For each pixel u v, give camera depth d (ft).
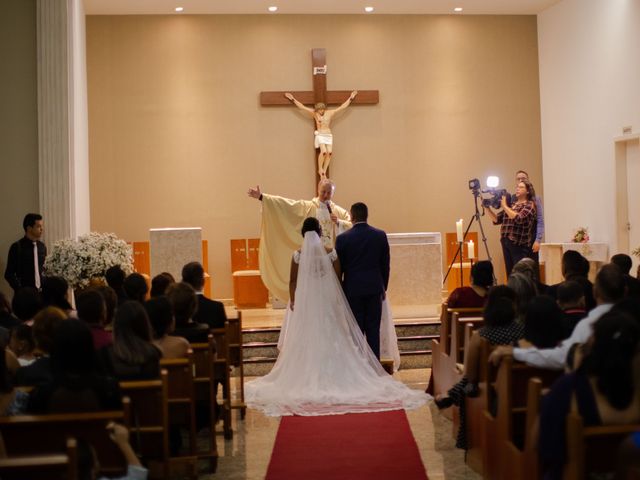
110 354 15.70
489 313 17.99
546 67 45.44
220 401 24.84
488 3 44.16
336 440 20.66
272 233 33.73
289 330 25.98
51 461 9.75
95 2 41.75
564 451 11.49
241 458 19.67
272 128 44.78
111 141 43.83
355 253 26.45
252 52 44.68
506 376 15.25
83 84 39.93
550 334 15.23
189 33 44.34
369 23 45.32
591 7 40.83
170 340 17.94
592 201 41.68
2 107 32.58
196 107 44.34
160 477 16.08
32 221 30.35
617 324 11.63
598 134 40.86
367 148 45.29
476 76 45.88
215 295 44.39
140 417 15.31
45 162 32.48
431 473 18.06
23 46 32.73
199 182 44.32
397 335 33.01
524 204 38.65
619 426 11.03
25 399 13.62
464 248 44.52
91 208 43.65
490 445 16.66
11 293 32.48
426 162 45.57
